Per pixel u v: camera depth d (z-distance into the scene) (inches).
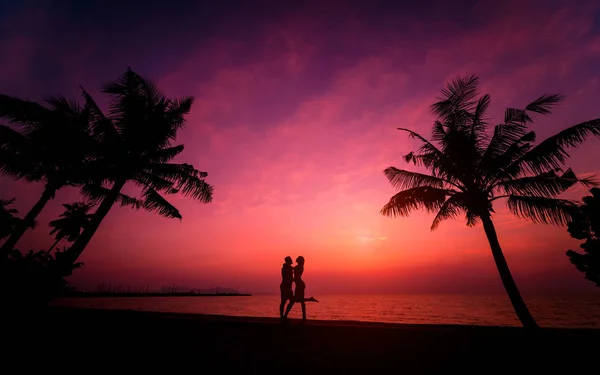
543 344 208.7
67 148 494.9
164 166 540.4
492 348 207.8
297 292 312.5
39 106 466.9
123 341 254.5
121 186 499.2
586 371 174.1
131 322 306.7
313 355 212.7
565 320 1553.9
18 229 493.7
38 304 426.3
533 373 176.1
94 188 544.4
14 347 243.1
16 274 452.8
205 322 296.4
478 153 457.7
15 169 495.5
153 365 206.4
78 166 512.1
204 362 209.0
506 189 451.2
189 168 548.1
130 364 208.8
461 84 484.7
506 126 449.7
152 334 268.8
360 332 250.5
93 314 359.9
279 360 207.3
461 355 202.1
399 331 248.1
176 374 192.4
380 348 218.7
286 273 319.3
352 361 201.3
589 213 427.2
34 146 489.1
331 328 265.1
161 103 551.8
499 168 452.8
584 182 401.7
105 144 507.5
